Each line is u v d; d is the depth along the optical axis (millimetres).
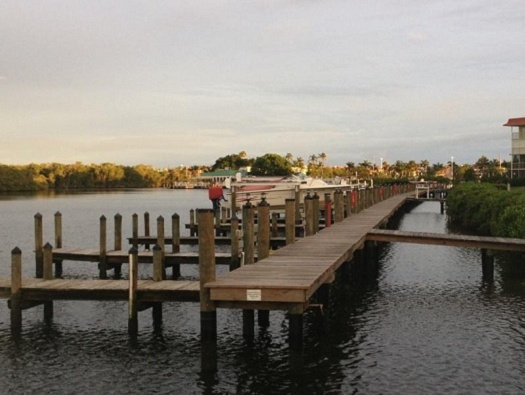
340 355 13172
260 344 14086
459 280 21703
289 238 19047
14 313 15367
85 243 36812
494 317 16219
